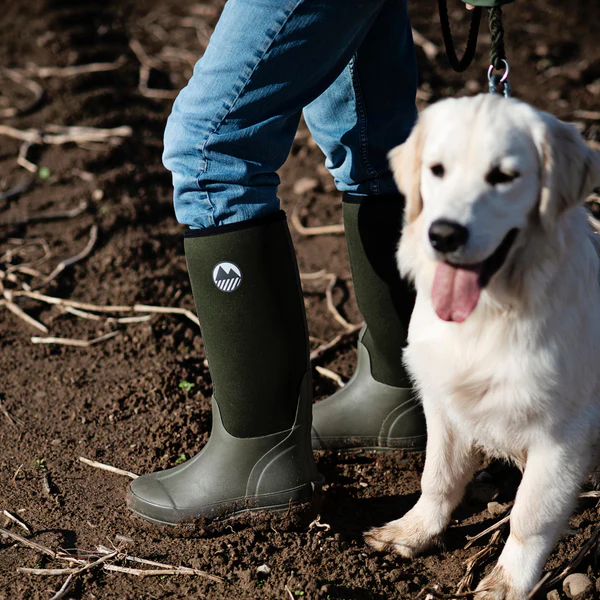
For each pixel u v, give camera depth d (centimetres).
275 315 243
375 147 278
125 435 319
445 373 238
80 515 273
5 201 525
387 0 258
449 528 273
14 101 659
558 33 768
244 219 235
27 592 237
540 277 221
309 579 236
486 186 216
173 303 424
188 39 791
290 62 219
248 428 255
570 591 237
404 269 250
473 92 645
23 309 419
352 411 310
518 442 241
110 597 235
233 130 225
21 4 851
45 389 353
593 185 226
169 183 558
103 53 750
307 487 261
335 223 509
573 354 223
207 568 244
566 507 232
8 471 298
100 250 472
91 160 568
